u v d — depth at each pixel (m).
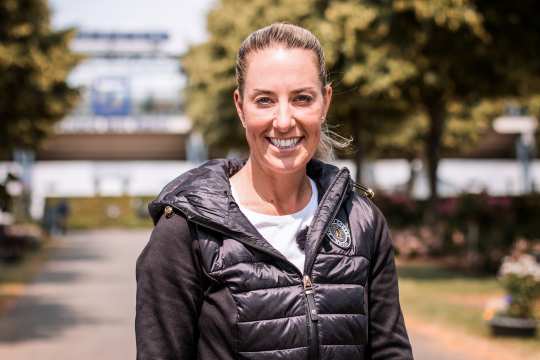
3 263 18.12
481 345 7.53
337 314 1.85
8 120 16.47
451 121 31.33
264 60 1.86
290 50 1.86
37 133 18.03
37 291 12.81
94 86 43.41
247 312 1.80
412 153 35.41
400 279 13.87
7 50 14.38
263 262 1.84
